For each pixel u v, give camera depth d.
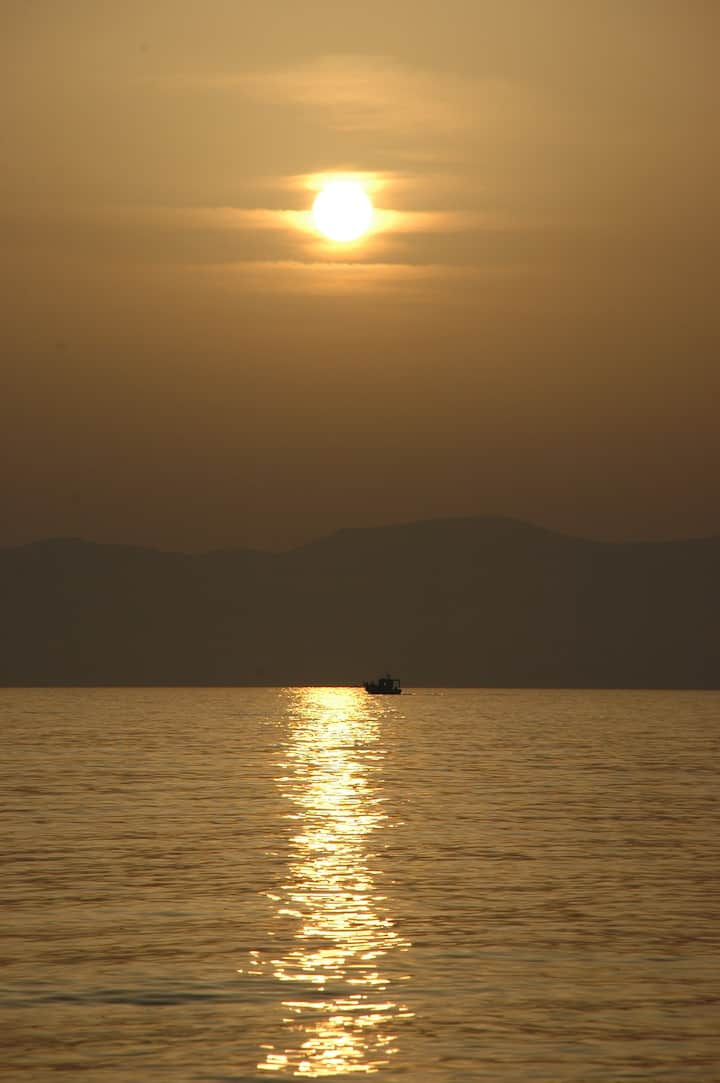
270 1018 133.25
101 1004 138.12
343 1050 123.81
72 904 190.50
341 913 184.12
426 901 193.38
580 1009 136.62
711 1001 139.62
